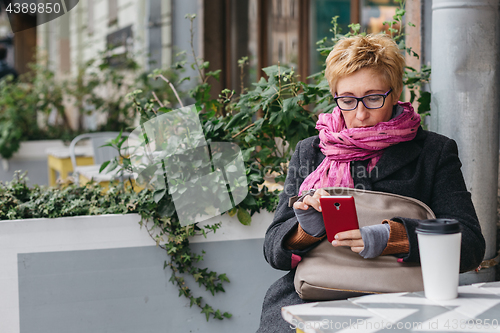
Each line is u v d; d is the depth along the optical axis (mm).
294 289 1608
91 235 2033
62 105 6652
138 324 2111
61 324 2041
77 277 2037
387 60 1465
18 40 8742
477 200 1922
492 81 1881
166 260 2104
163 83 5781
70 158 4656
